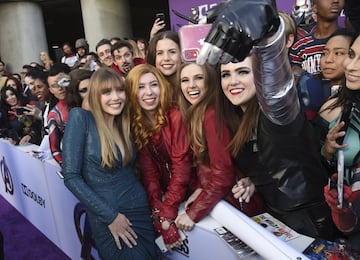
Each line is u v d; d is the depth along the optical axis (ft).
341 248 3.83
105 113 5.35
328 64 5.28
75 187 5.16
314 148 3.84
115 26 28.30
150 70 5.31
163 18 9.13
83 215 7.68
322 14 7.32
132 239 5.24
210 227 4.29
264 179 4.12
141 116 5.35
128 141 5.39
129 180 5.44
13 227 11.59
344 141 3.88
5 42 31.91
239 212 4.01
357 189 3.81
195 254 4.61
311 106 4.46
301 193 3.86
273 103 3.18
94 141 5.28
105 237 5.37
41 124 11.94
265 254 3.40
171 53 6.25
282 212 4.21
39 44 32.65
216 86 4.51
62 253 9.52
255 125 3.99
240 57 2.55
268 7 2.51
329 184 3.52
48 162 8.87
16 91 13.50
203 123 4.64
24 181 11.24
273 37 2.69
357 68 3.70
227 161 4.41
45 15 43.86
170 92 5.37
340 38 5.19
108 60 12.82
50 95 10.12
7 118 13.01
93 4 27.84
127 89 5.35
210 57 2.53
